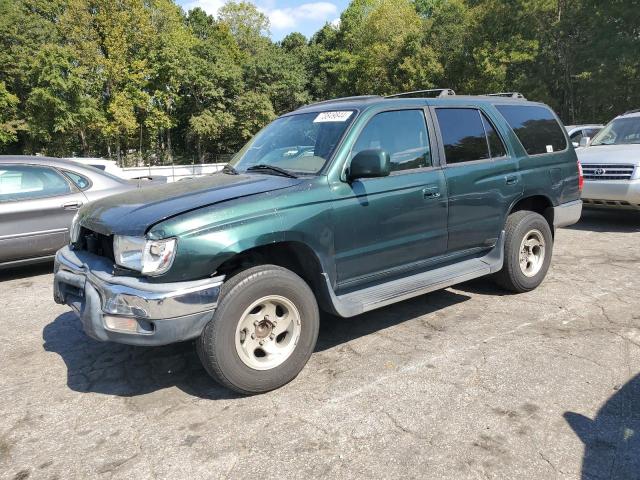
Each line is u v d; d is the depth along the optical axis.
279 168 3.87
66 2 35.88
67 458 2.77
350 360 3.83
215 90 42.47
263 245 3.43
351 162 3.62
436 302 5.05
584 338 4.05
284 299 3.35
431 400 3.20
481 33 32.94
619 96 30.70
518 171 4.93
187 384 3.57
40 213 6.38
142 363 3.94
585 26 30.45
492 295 5.20
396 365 3.71
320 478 2.52
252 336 3.29
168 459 2.72
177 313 2.97
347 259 3.73
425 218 4.16
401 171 4.05
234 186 3.50
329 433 2.89
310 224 3.44
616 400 3.12
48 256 6.53
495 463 2.58
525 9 30.59
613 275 5.75
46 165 6.63
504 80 33.09
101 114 35.34
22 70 31.53
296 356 3.43
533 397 3.19
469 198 4.48
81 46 34.88
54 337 4.56
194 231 3.02
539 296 5.12
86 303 3.19
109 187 6.94
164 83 40.66
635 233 7.93
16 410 3.30
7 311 5.34
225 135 47.22
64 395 3.48
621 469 2.50
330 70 50.38
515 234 4.94
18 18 32.56
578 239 7.72
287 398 3.31
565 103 34.72
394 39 41.12
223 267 3.40
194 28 59.34
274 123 4.66
